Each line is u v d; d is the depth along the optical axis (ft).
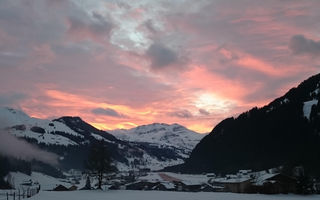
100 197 241.14
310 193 319.47
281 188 327.06
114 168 328.29
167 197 248.52
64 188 493.36
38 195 250.57
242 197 259.60
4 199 301.02
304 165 495.41
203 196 262.26
